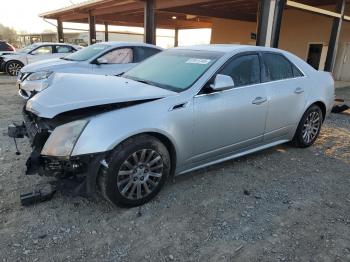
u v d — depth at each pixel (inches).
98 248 104.3
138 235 111.3
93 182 115.5
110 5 665.0
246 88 156.4
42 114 118.0
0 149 182.9
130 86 138.5
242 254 103.7
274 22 354.6
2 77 555.5
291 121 185.0
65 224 115.6
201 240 109.8
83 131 112.7
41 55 585.3
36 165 120.8
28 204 125.6
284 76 180.7
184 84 141.9
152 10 537.6
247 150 168.6
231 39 895.1
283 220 122.9
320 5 636.7
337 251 106.1
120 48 326.3
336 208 133.0
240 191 144.1
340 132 248.4
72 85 134.9
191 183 149.6
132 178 123.0
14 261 97.0
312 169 172.1
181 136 133.6
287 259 101.8
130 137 120.1
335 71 655.1
